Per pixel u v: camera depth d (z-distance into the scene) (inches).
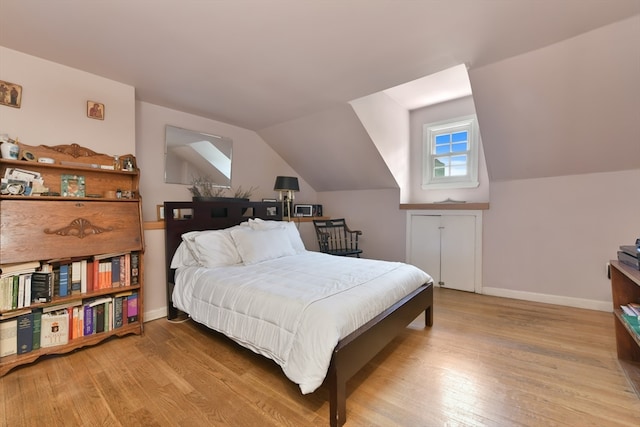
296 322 60.2
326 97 111.0
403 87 130.4
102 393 63.1
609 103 84.8
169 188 121.5
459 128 148.7
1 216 70.1
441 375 69.2
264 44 75.0
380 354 79.1
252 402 60.5
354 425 53.8
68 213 80.0
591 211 110.0
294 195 178.5
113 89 95.0
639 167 100.6
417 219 153.2
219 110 124.4
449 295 132.4
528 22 66.5
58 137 84.3
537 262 121.4
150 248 105.3
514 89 91.2
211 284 85.1
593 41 71.9
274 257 110.2
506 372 69.9
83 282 83.5
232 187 145.4
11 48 76.2
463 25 67.5
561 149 104.5
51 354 78.0
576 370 70.2
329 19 64.7
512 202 126.1
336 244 175.2
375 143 134.5
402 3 59.7
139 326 92.2
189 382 67.3
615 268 74.8
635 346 73.5
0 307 69.5
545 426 52.7
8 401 60.2
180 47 76.1
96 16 63.2
